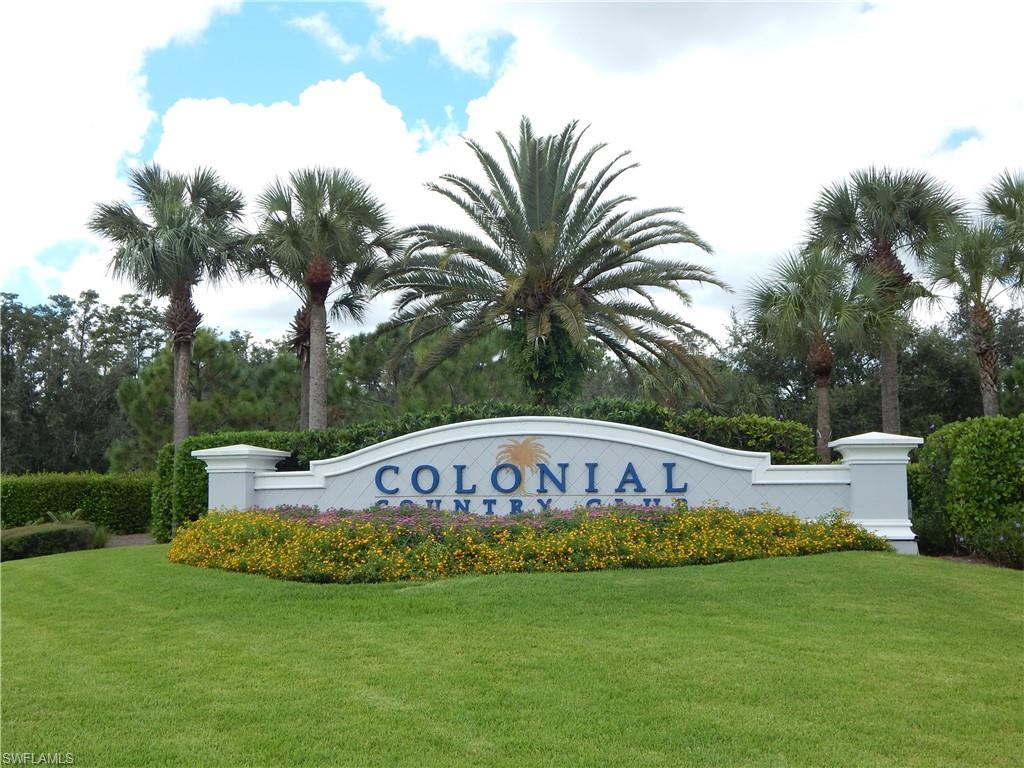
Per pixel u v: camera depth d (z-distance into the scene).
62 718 4.99
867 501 10.60
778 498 11.15
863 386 30.45
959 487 10.52
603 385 38.12
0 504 18.73
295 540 9.46
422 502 11.80
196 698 5.28
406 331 18.88
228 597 8.08
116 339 42.56
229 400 24.73
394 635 6.61
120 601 8.22
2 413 37.03
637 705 5.02
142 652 6.37
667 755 4.34
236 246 20.95
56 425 38.88
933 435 11.77
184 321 20.50
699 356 17.45
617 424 11.62
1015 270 18.73
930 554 11.34
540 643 6.30
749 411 30.16
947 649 6.12
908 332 21.38
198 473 14.59
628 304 17.16
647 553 9.05
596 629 6.65
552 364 17.25
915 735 4.58
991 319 19.16
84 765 4.35
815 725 4.72
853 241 22.05
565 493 11.58
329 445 14.06
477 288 17.39
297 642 6.49
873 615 7.00
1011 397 23.69
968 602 7.44
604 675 5.55
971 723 4.75
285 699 5.23
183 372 20.56
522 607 7.30
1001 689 5.29
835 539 10.05
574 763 4.25
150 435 24.36
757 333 20.98
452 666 5.80
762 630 6.58
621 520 9.84
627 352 18.52
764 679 5.46
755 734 4.59
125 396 24.47
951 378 29.84
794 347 20.20
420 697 5.21
